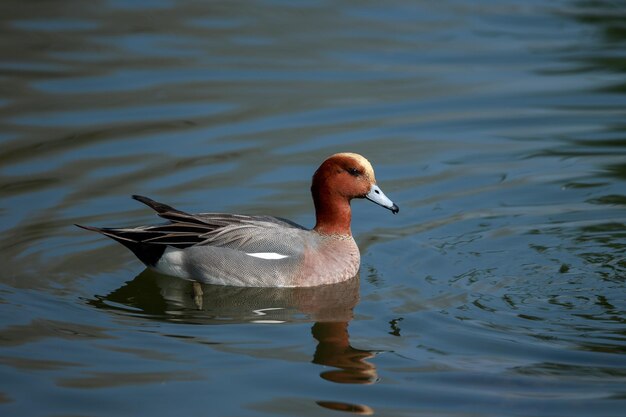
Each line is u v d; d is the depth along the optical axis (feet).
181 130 61.11
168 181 54.49
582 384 35.29
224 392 35.29
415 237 49.47
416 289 43.98
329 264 45.83
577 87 68.23
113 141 59.26
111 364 37.22
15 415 33.68
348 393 35.19
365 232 50.39
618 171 56.18
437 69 71.82
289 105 65.31
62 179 54.39
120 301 43.34
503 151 59.16
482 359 37.32
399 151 59.11
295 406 34.40
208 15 83.71
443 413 33.76
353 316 41.73
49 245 47.80
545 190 54.19
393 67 72.23
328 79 69.97
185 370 36.86
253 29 80.18
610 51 74.64
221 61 73.00
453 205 52.85
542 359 37.19
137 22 81.41
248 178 55.16
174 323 41.27
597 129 61.72
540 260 46.42
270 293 45.06
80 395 34.96
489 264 46.21
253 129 61.57
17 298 42.70
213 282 46.03
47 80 68.49
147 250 46.32
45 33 77.97
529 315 40.96
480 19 82.74
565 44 76.33
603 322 40.14
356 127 62.18
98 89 67.15
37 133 59.93
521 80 69.72
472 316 41.06
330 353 38.32
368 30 80.18
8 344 38.50
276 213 51.26
